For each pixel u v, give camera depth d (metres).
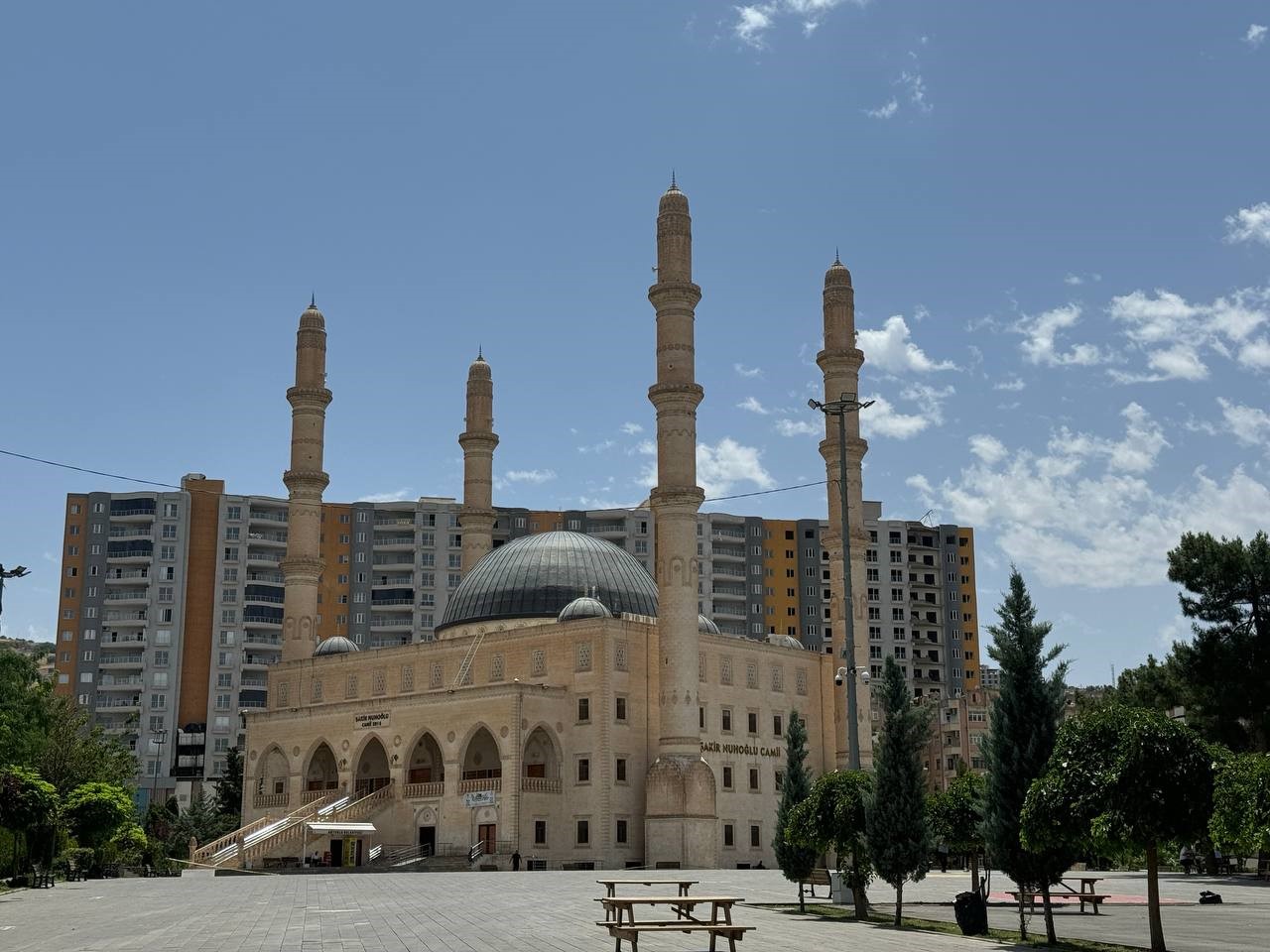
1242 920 46.50
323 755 121.00
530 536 125.81
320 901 52.19
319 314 129.75
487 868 96.62
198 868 102.81
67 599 184.75
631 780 106.06
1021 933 38.19
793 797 54.00
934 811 48.97
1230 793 30.70
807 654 124.69
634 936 29.25
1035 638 37.56
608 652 106.56
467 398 136.38
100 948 32.81
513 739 101.38
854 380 119.38
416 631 196.38
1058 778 33.38
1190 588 87.75
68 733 103.56
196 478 191.00
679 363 105.75
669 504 104.50
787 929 39.44
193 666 184.25
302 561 126.81
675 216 107.62
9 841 66.56
